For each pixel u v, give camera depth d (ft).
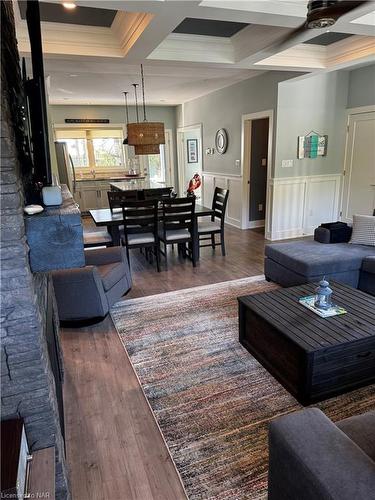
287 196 19.48
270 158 18.93
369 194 19.03
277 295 9.05
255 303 8.58
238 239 20.04
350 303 8.42
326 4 7.06
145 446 6.25
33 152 5.47
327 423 4.10
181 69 17.04
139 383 7.93
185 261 16.48
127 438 6.44
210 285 13.44
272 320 7.68
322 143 19.44
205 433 6.50
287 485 4.00
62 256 4.72
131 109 30.09
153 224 14.73
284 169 18.98
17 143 4.85
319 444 3.81
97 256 11.71
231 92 21.72
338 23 9.52
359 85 18.58
